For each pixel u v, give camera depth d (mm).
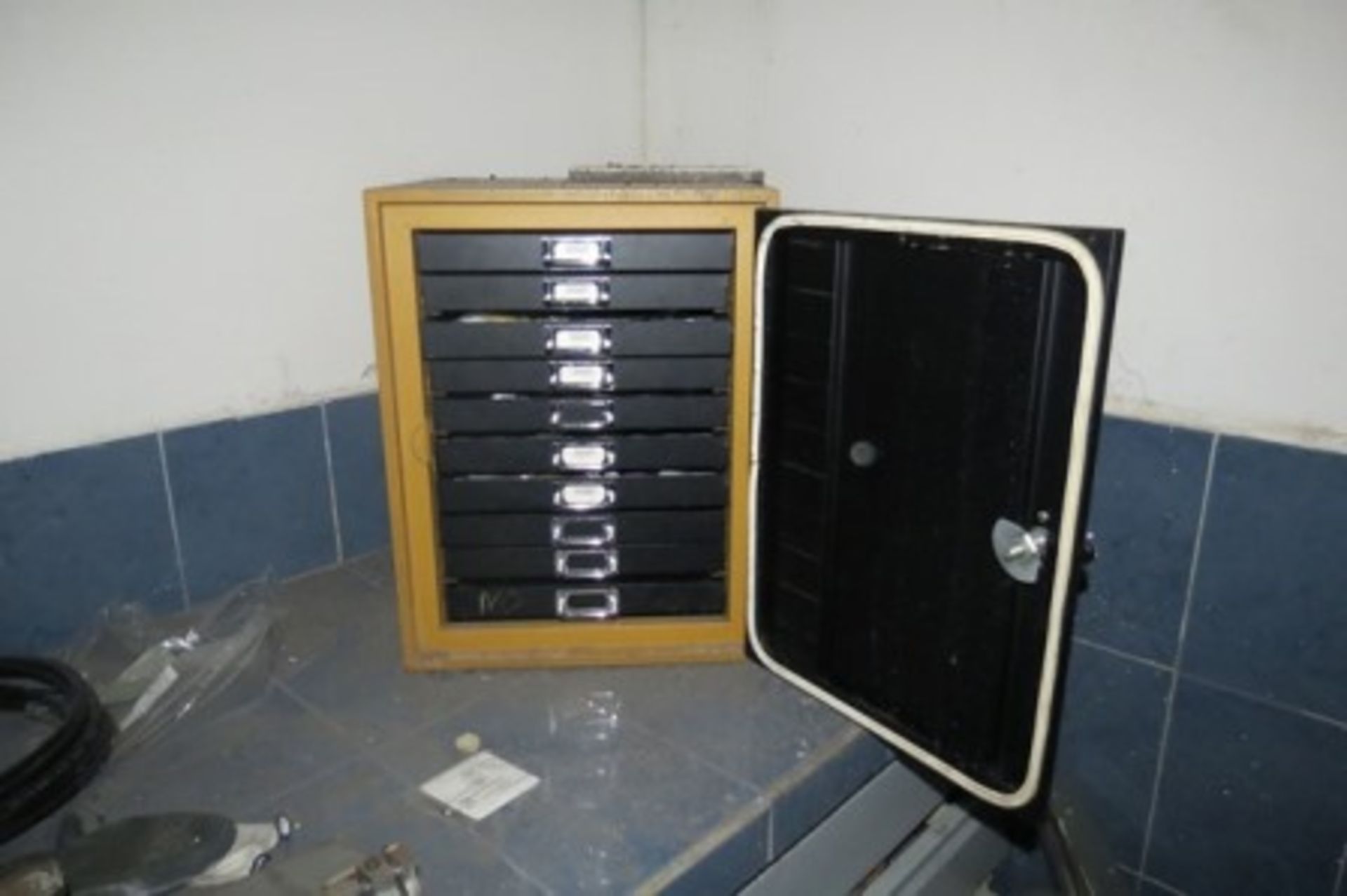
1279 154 1024
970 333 847
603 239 1013
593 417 1065
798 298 1010
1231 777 1188
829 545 1043
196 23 1142
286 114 1240
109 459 1156
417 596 1095
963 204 1291
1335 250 1007
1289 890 1172
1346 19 958
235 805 890
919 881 1169
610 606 1131
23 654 1127
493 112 1458
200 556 1264
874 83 1352
